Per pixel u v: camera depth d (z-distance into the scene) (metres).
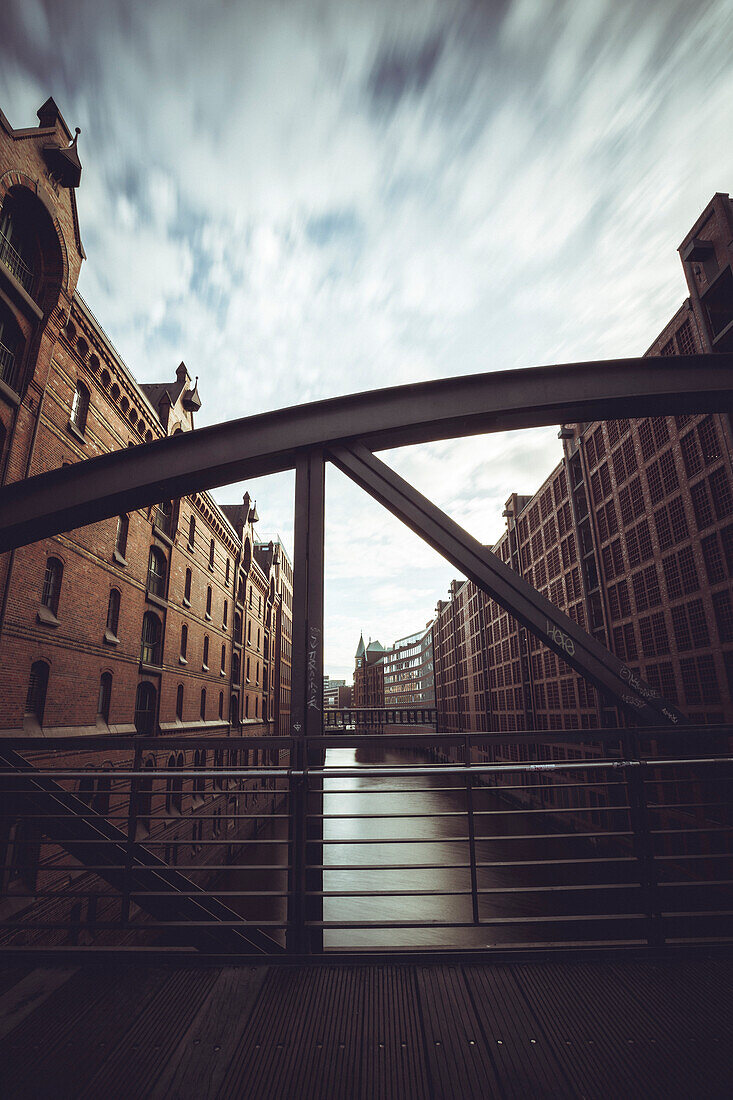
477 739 2.91
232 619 30.47
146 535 17.66
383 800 43.47
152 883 3.50
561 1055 1.96
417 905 20.89
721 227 18.42
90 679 13.62
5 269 10.21
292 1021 2.19
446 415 3.76
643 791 2.85
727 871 16.58
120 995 2.38
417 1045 2.03
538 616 3.25
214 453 3.72
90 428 13.98
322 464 3.67
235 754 29.25
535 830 32.53
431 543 3.47
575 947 2.66
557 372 3.88
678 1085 1.81
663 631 22.88
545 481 37.06
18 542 3.87
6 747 2.92
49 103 11.51
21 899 10.05
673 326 21.12
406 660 138.62
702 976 2.50
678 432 21.48
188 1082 1.83
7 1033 2.10
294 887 2.75
